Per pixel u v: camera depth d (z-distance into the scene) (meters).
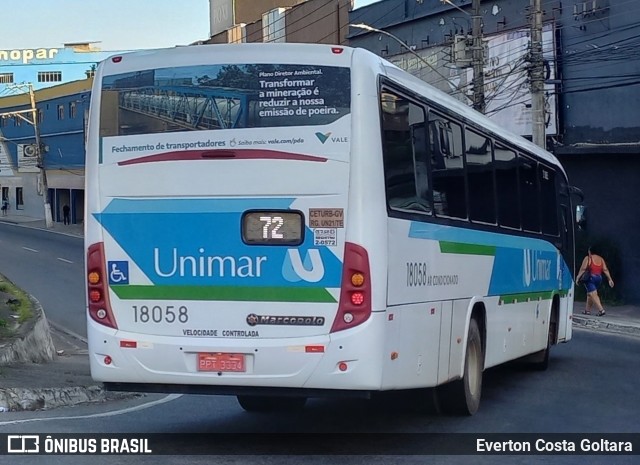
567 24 30.05
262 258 7.99
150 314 8.23
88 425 10.02
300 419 10.50
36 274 35.66
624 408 11.56
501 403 11.89
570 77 30.02
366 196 7.86
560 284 16.23
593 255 24.89
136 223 8.27
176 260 8.17
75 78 97.06
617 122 28.45
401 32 39.91
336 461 8.20
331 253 7.88
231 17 62.09
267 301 7.98
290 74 8.02
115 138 8.37
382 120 8.09
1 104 80.31
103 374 8.31
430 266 9.17
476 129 11.05
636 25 27.77
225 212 8.07
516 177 13.05
